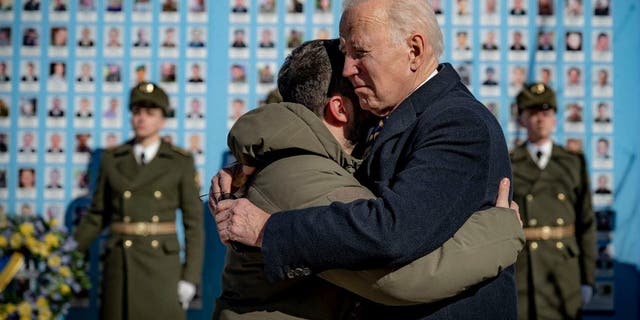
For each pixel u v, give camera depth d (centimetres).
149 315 676
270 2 711
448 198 258
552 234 681
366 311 281
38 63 712
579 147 703
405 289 257
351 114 295
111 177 691
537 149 691
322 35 709
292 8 709
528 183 687
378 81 281
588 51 702
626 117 701
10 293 612
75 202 714
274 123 277
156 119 693
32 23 711
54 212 712
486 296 273
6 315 607
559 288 679
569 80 703
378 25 279
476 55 704
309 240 257
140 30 712
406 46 281
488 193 271
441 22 705
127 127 714
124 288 680
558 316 677
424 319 270
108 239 691
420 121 276
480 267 259
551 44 703
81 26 712
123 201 686
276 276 262
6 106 711
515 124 703
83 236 687
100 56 713
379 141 282
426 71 287
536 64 703
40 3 711
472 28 704
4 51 711
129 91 712
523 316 679
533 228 682
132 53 712
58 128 713
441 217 256
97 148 714
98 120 713
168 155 696
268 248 262
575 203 689
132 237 684
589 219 684
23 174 712
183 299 679
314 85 291
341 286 270
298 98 295
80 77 713
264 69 711
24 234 615
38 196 712
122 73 712
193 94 712
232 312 283
